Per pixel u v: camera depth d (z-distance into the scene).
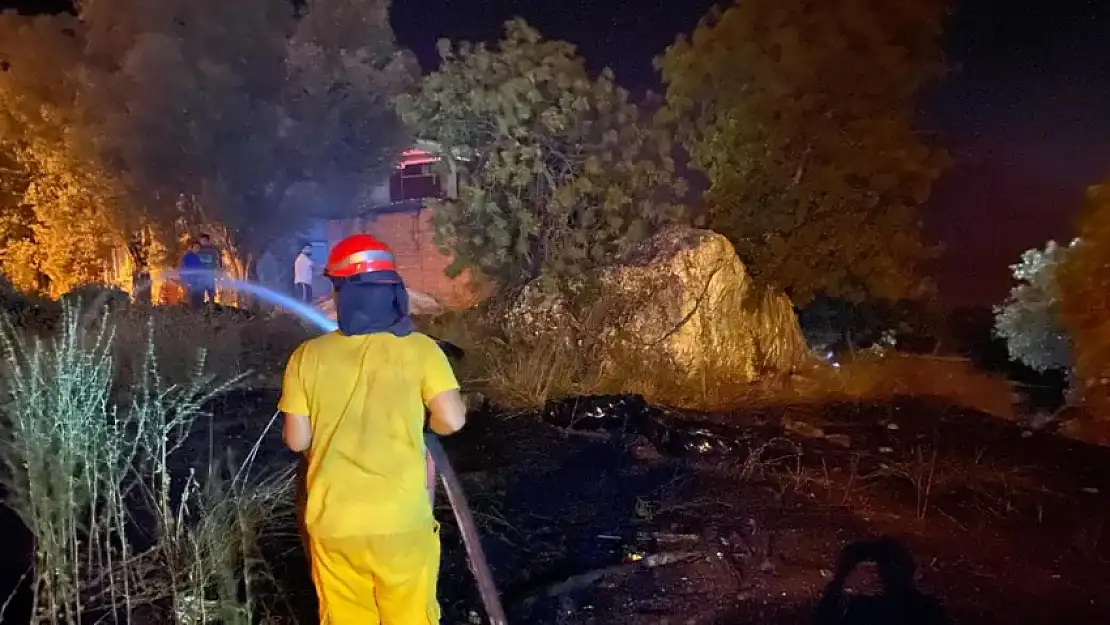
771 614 4.16
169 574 4.03
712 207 11.39
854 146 11.17
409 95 11.52
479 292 12.27
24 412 4.45
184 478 5.46
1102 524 5.29
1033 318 10.09
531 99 10.88
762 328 9.88
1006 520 5.34
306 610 4.03
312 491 3.01
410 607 3.04
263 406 7.42
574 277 10.09
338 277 3.17
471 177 11.44
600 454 6.53
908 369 10.56
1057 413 9.44
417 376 3.11
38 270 20.36
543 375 8.38
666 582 4.48
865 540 4.98
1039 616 4.17
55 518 4.18
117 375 7.09
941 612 4.19
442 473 3.47
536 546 4.88
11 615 3.83
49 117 19.05
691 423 7.06
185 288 15.08
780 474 6.07
